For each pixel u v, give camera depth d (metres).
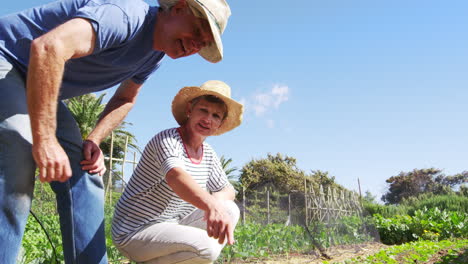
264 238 6.19
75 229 2.08
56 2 1.93
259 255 5.88
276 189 6.81
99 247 2.16
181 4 2.04
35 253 3.77
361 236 8.20
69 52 1.64
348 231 7.76
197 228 2.72
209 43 2.25
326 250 6.67
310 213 6.90
